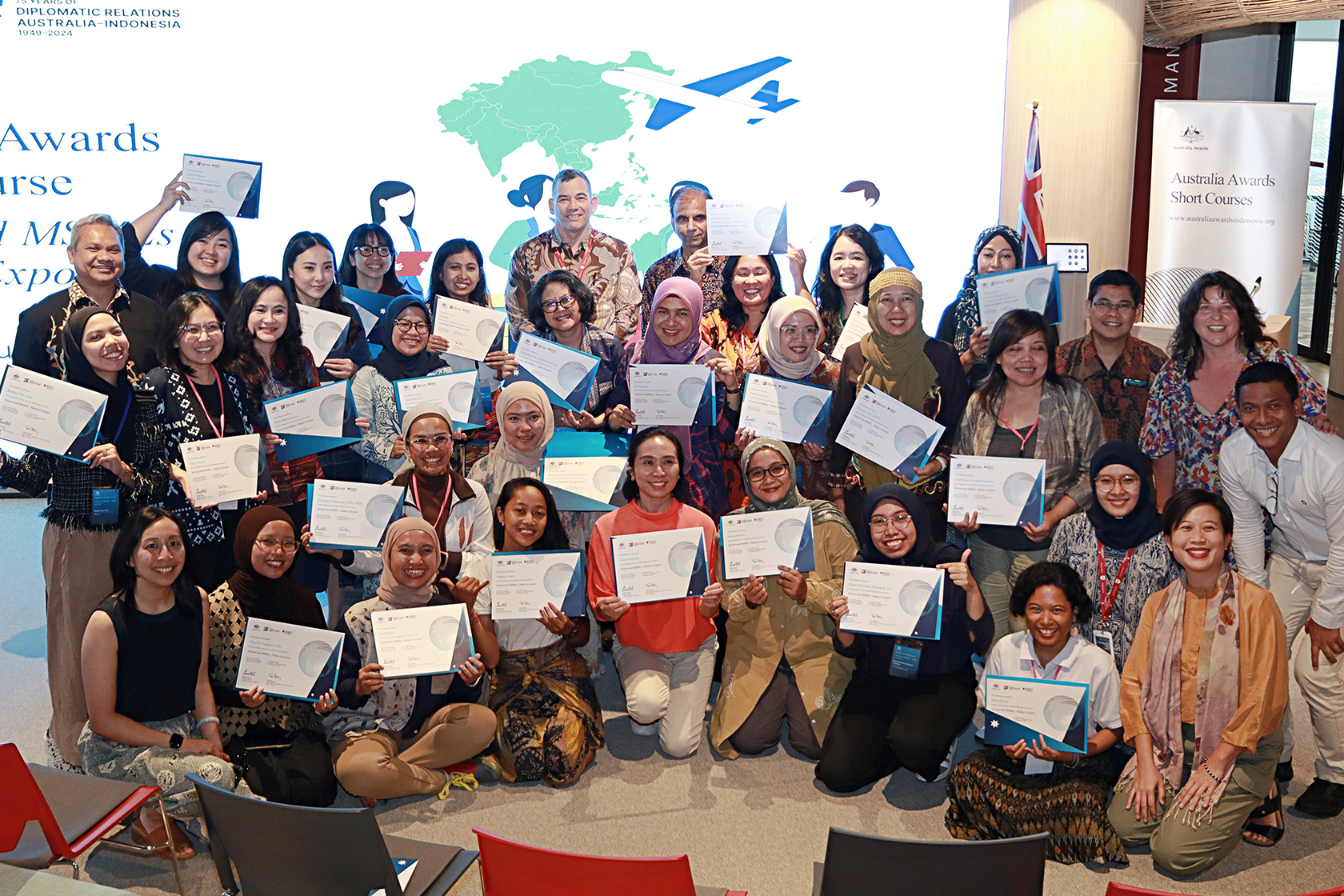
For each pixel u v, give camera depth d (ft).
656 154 21.50
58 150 21.90
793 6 20.88
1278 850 11.68
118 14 21.25
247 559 12.26
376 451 16.08
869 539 13.35
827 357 16.75
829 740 13.14
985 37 20.92
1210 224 18.04
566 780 13.20
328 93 21.36
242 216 17.15
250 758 12.15
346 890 8.46
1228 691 11.30
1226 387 13.33
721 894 9.05
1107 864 11.44
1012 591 12.17
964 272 21.79
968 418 14.46
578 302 16.43
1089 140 18.28
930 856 7.76
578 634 14.03
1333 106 35.19
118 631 11.41
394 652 12.41
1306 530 12.12
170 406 13.65
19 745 14.14
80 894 8.03
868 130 21.27
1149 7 19.47
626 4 20.97
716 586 13.61
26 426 12.64
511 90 21.29
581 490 14.51
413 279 21.95
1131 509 12.37
